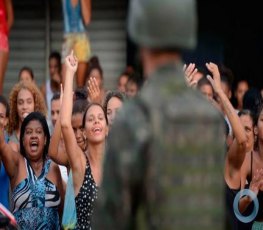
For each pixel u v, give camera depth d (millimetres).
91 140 10516
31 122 11555
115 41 22953
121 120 6133
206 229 6156
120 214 6039
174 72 6363
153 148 6059
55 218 11414
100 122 10547
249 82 22781
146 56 6406
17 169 11523
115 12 22922
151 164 6047
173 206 6070
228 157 10930
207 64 11070
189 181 6117
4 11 18000
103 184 6129
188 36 6305
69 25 19922
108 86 22906
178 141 6129
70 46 19734
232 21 22781
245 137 10727
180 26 6246
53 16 23453
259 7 22734
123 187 6020
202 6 22875
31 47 23453
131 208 6059
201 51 22781
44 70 23234
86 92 13867
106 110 11961
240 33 22797
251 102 15203
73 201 10445
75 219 10414
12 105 13664
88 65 19469
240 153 10766
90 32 23016
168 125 6129
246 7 22750
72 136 10398
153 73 6367
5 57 17781
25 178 11438
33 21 23500
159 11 6215
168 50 6328
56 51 22359
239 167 10953
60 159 11453
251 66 22766
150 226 6066
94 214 6266
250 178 11531
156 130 6090
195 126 6184
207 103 6344
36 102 13656
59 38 23328
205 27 22844
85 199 10344
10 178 11570
